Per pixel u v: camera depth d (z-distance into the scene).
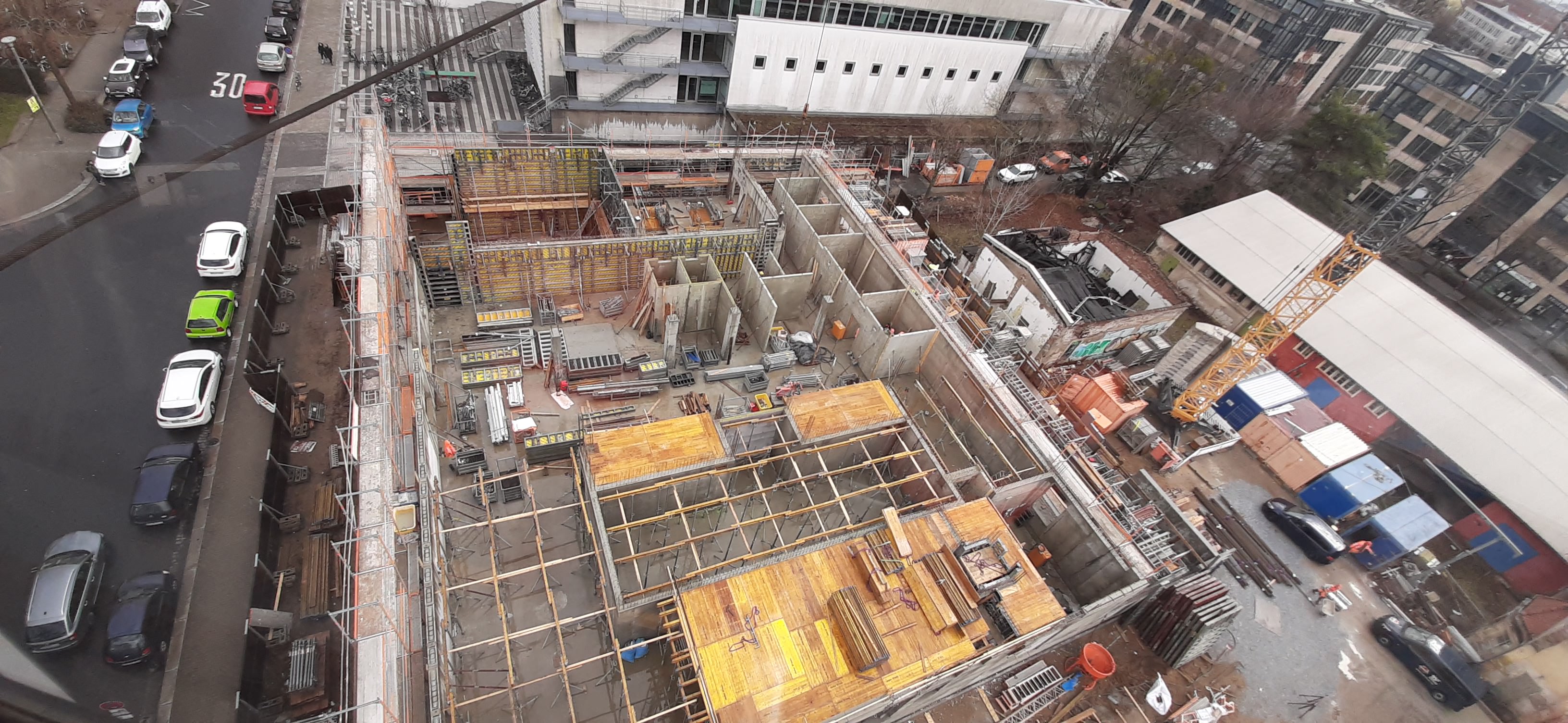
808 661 20.33
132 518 25.66
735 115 52.59
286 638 24.25
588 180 41.97
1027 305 42.28
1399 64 73.38
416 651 18.48
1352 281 44.03
